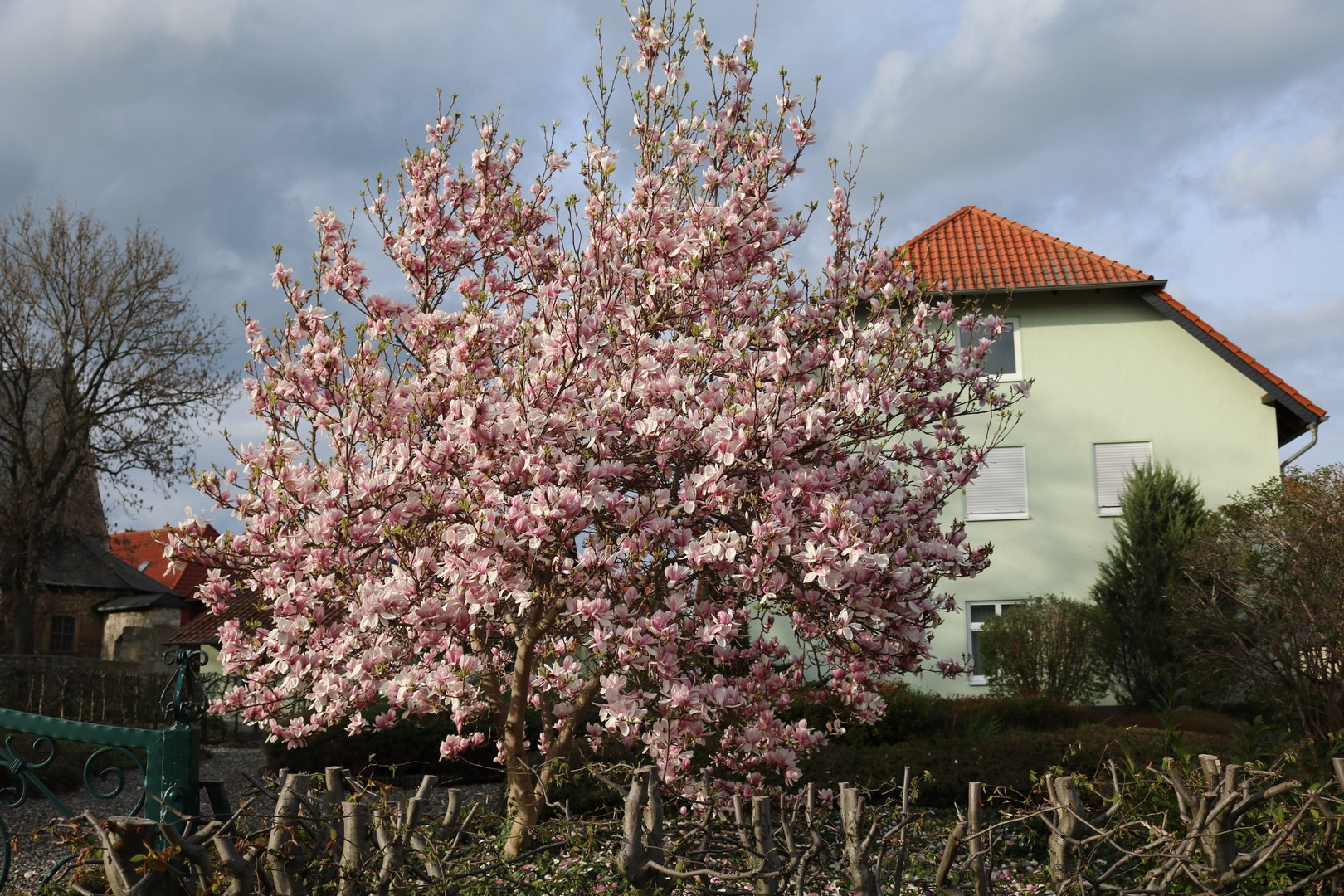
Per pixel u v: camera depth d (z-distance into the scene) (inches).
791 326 221.0
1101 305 700.7
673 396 203.8
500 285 260.1
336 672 218.7
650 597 201.9
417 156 251.0
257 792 136.9
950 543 222.5
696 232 233.9
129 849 112.5
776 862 124.6
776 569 198.8
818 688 229.1
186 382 987.9
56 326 963.3
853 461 195.0
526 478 185.3
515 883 158.4
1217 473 671.1
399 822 129.5
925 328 269.6
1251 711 549.6
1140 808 173.9
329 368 218.7
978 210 796.0
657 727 183.9
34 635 1080.2
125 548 1046.4
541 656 223.5
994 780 317.1
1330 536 442.3
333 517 196.9
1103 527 674.8
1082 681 594.6
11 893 143.8
